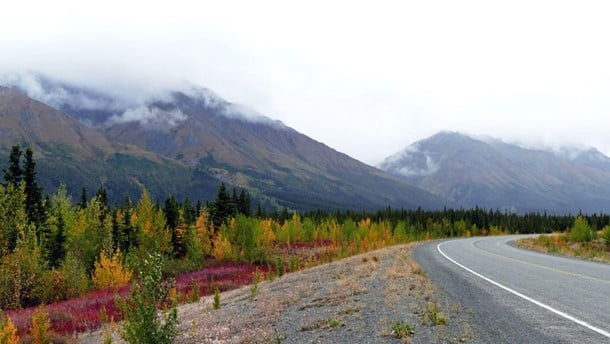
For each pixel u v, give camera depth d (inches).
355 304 504.7
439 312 405.4
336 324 416.5
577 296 445.7
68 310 1070.4
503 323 350.6
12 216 1459.2
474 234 4527.6
